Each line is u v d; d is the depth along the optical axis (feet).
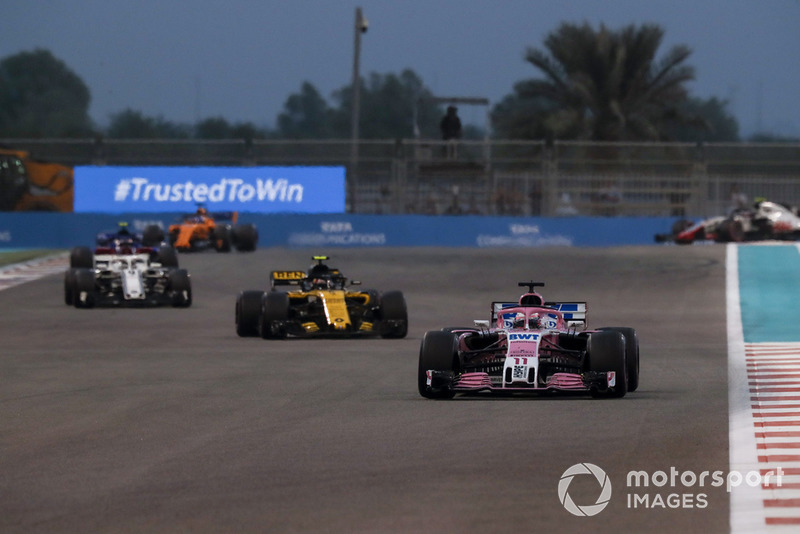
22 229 519.60
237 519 85.46
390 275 392.06
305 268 409.90
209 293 357.41
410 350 217.15
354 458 107.14
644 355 208.95
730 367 188.03
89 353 215.10
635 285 360.48
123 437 120.37
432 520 84.74
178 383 167.84
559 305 163.94
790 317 286.46
